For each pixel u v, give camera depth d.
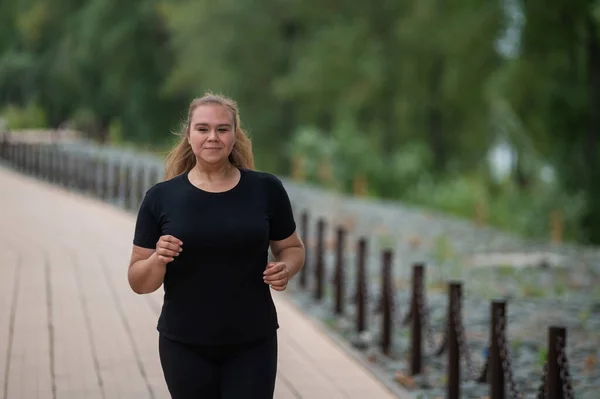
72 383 15.35
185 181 9.23
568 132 67.31
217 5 114.06
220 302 9.10
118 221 41.28
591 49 66.81
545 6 65.69
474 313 25.83
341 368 16.84
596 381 18.69
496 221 61.12
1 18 176.50
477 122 96.75
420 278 18.64
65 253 30.72
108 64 140.88
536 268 34.66
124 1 137.50
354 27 105.50
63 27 158.38
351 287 29.97
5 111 154.25
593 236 61.62
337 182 74.56
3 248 31.66
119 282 25.34
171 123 142.75
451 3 86.75
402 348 21.62
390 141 108.44
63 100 159.88
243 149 9.60
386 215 52.22
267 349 9.31
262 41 114.19
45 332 19.14
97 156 75.56
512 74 68.44
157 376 15.85
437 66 100.00
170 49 133.62
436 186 77.69
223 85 116.31
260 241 9.12
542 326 24.05
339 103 108.25
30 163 69.06
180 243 8.70
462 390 17.56
